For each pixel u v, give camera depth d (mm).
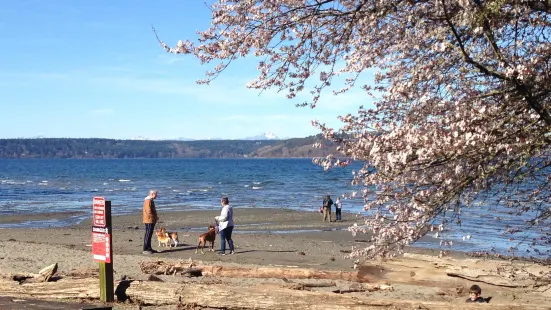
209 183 81375
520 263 10688
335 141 6273
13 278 9414
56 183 81562
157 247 20016
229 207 18375
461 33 5777
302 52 6609
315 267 15836
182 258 17297
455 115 5602
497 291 10273
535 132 5473
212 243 19000
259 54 6574
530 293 9883
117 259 14984
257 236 24641
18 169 145875
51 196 56125
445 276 11125
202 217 35375
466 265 10930
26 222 33938
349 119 6250
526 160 5766
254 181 86062
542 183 6672
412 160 5715
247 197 54156
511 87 5531
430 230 6426
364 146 6051
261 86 6730
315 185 73750
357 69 6508
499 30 5965
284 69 6676
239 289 8086
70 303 8531
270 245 21172
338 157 6246
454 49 5621
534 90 5414
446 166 5828
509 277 10305
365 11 6215
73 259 14648
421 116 5887
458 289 10617
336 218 33250
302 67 6660
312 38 6555
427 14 5992
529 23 5984
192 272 12562
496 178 6109
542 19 5859
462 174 5770
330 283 11492
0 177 100250
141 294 8477
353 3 6406
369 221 6836
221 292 8023
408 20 5965
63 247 18094
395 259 11820
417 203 6098
